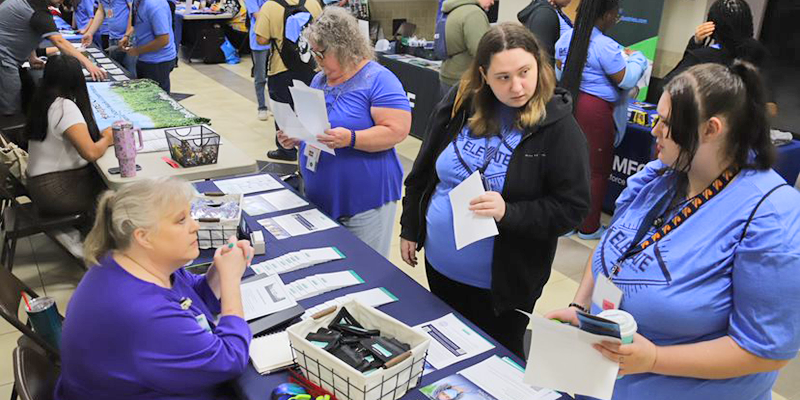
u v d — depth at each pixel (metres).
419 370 1.45
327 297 1.85
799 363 2.82
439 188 2.07
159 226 1.40
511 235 1.87
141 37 5.33
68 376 1.44
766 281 1.10
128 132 2.61
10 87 4.47
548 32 3.97
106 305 1.36
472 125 1.90
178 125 3.44
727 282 1.18
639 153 4.24
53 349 1.91
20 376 1.46
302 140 2.50
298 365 1.49
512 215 1.76
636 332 1.26
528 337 2.03
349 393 1.33
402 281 1.96
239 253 1.67
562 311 1.49
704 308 1.20
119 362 1.37
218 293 1.72
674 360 1.18
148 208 1.39
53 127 2.95
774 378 1.28
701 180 1.24
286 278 1.96
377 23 7.13
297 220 2.41
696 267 1.21
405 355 1.37
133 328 1.36
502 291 1.93
